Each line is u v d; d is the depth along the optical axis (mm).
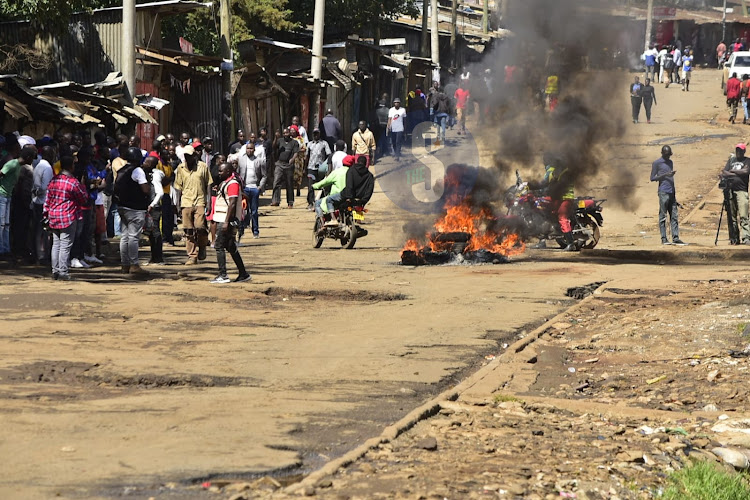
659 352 16891
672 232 34281
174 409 11812
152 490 8750
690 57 104625
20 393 12445
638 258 31938
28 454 9695
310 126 70875
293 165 46594
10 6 39219
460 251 28906
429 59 92562
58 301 19844
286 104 67375
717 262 30859
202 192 27000
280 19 64812
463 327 18453
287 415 11664
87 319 18094
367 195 32125
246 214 34719
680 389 14367
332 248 32406
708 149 62656
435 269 27328
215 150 51750
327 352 15734
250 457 9828
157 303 20203
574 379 15086
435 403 12484
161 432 10695
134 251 24281
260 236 35812
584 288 24359
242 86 59031
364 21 78312
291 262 28328
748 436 11727
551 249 33406
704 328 18484
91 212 26406
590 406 13008
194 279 24141
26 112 30312
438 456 10281
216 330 17438
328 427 11250
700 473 10227
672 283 24500
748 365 15586
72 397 12383
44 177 25688
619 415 12734
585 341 17828
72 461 9500
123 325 17641
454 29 99625
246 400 12414
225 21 49531
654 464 10594
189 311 19422
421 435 11109
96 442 10211
